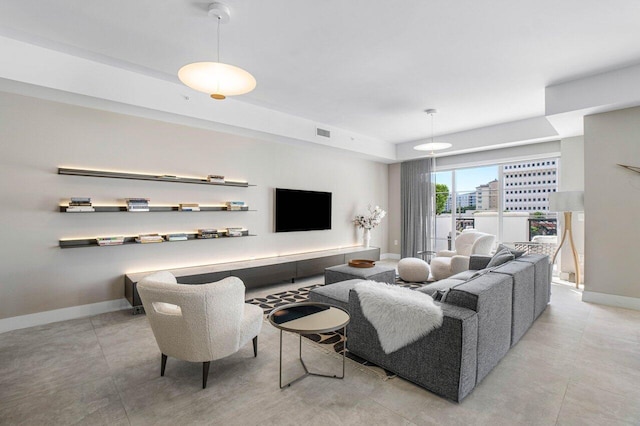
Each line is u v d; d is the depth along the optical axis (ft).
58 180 11.14
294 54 10.38
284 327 6.89
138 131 12.89
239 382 7.29
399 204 25.29
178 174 13.98
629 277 12.59
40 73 9.79
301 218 19.04
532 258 11.64
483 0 7.65
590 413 6.18
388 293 7.68
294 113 16.55
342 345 9.29
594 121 13.10
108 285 12.22
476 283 7.70
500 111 16.17
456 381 6.42
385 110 16.05
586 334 10.04
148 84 11.93
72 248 11.45
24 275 10.57
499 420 5.96
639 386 7.12
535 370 7.82
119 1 7.71
